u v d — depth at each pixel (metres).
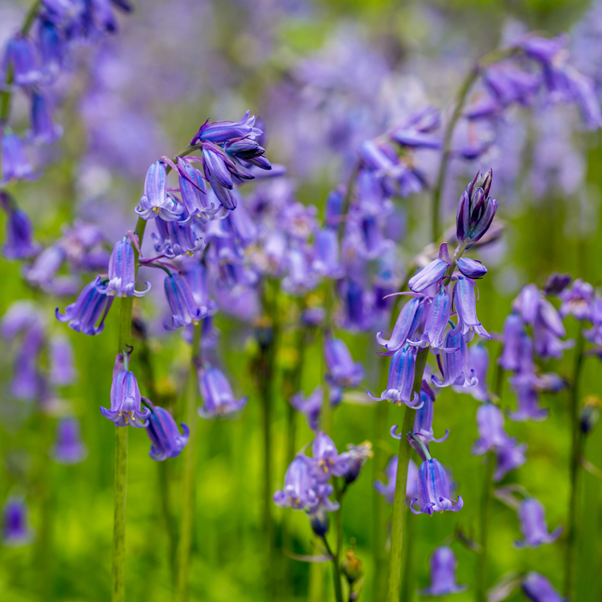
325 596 0.87
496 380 0.79
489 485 0.80
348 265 0.83
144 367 0.81
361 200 0.81
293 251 0.82
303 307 0.86
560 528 0.79
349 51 1.33
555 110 1.23
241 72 1.58
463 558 0.92
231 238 0.78
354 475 0.75
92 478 1.07
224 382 0.78
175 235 0.71
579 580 0.86
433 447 1.01
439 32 1.67
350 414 1.11
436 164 1.04
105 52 1.18
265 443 0.85
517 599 0.88
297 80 1.23
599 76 1.08
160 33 1.91
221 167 0.70
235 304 0.88
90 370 1.12
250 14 1.81
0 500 1.09
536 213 1.43
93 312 0.72
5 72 0.83
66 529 0.99
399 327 0.70
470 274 0.69
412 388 0.71
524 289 0.78
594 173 1.13
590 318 0.78
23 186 1.39
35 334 0.93
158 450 0.73
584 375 1.00
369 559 0.91
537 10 1.41
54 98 1.12
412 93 1.17
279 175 0.79
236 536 0.97
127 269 0.71
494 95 0.85
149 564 0.91
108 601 0.91
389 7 1.65
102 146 1.29
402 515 0.71
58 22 0.83
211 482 1.04
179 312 0.72
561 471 1.08
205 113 1.88
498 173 1.18
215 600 0.89
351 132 1.16
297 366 0.85
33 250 0.86
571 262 1.41
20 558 1.00
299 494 0.74
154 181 0.70
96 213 1.28
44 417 0.92
